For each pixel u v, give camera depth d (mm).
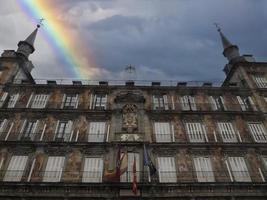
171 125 34219
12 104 35844
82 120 34094
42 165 29641
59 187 27250
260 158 31484
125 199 26844
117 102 36062
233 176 29781
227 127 34719
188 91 38688
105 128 33500
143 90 38281
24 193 26938
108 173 28281
